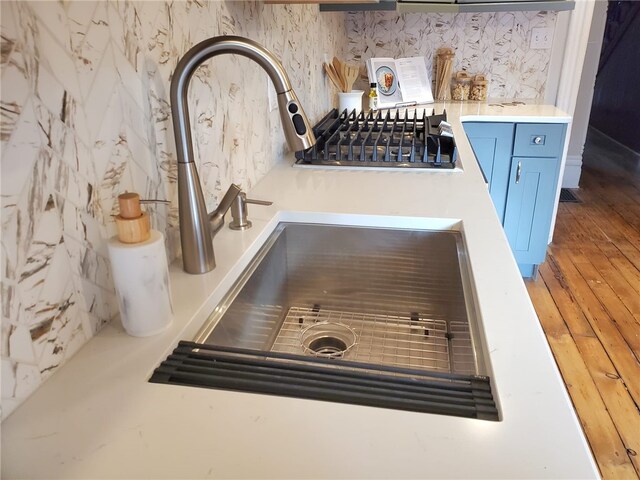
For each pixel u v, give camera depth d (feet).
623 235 11.16
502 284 3.00
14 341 2.03
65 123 2.21
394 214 4.07
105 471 1.81
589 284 9.11
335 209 4.22
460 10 8.41
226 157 4.15
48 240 2.16
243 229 3.90
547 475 1.75
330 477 1.76
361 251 4.18
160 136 3.08
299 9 6.10
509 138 8.55
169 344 2.50
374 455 1.85
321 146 6.05
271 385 2.25
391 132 6.24
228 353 2.56
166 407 2.10
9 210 1.94
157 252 2.46
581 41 9.81
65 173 2.24
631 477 5.25
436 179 4.96
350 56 10.39
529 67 10.07
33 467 1.82
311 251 4.27
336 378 2.32
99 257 2.55
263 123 5.10
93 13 2.35
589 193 13.73
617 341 7.45
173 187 3.30
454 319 3.62
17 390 2.07
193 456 1.86
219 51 2.64
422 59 9.75
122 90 2.64
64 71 2.18
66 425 2.00
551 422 1.98
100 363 2.35
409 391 2.21
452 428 1.96
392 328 4.08
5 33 1.85
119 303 2.51
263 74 4.99
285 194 4.64
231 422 2.02
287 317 4.32
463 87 10.03
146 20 2.82
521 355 2.37
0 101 1.85
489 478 1.74
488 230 3.75
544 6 8.49
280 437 1.94
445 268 4.02
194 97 3.48
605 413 6.10
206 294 2.97
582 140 13.74
